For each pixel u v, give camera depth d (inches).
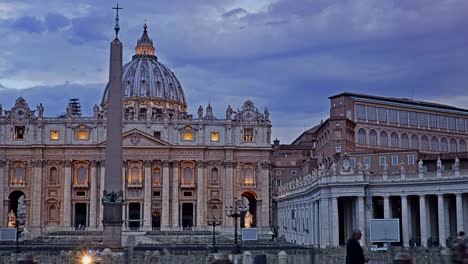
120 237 2004.2
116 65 2057.1
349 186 3004.4
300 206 3924.7
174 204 5393.7
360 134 5280.5
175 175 5428.2
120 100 2055.9
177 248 2662.4
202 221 5413.4
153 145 5383.9
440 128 5797.2
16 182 5319.9
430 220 3157.0
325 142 5241.1
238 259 1781.5
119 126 2038.6
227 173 5482.3
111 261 1718.8
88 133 5383.9
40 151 5324.8
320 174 3129.9
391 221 2137.1
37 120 5349.4
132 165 5408.5
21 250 2583.7
